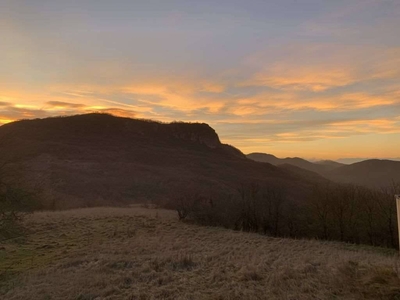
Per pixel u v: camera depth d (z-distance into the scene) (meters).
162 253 16.00
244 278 9.41
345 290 7.21
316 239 28.80
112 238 23.20
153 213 37.41
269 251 16.98
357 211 29.72
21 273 13.46
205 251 16.62
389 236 26.97
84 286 9.70
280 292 7.73
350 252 17.25
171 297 8.24
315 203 31.98
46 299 8.77
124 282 10.04
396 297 6.34
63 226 27.50
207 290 8.63
